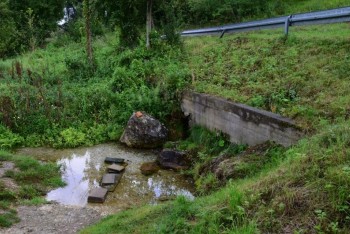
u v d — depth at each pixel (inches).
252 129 323.3
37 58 799.1
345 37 393.1
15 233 241.9
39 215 272.1
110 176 340.2
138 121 428.5
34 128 462.0
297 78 345.1
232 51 509.4
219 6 811.4
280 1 773.3
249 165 273.4
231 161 295.3
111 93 509.0
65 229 251.3
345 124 231.8
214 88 412.2
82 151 419.5
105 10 638.5
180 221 198.2
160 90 485.4
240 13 791.1
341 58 350.9
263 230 174.7
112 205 293.3
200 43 609.3
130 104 479.5
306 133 261.7
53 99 507.2
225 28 624.1
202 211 202.1
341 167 186.9
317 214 171.2
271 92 343.6
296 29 508.1
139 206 284.8
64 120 477.7
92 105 503.8
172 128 450.9
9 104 473.1
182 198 230.5
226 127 364.5
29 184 324.8
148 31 616.1
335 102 283.1
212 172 312.0
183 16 866.1
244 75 415.5
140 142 422.6
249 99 353.1
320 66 355.9
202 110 407.5
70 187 327.9
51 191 319.6
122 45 677.9
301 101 312.8
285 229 171.2
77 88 550.3
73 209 284.7
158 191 317.1
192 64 514.0
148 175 350.6
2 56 930.1
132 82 525.0
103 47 802.8
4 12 927.7
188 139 423.2
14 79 595.5
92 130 461.1
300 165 203.2
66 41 1034.1
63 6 1199.6
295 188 188.5
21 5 1074.1
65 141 441.7
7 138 435.5
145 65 553.9
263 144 299.4
